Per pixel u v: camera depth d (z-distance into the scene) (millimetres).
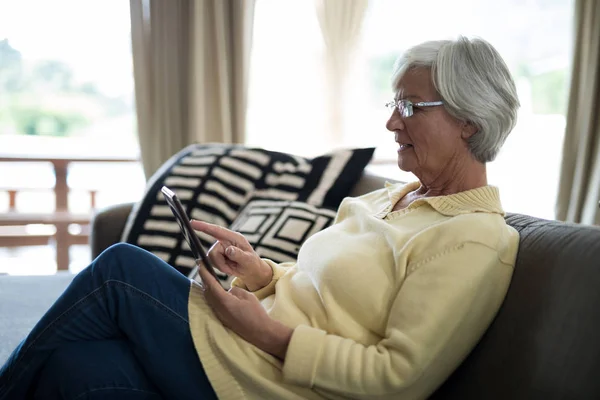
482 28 3568
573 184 3279
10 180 3715
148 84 2965
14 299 1801
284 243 1736
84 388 1053
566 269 1006
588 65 3152
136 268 1146
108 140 3811
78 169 3805
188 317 1139
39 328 1145
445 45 1161
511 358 1020
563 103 3543
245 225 1856
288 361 1042
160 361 1104
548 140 3803
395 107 1250
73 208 3914
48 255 3783
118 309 1131
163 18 2910
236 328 1099
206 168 2092
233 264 1339
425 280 1055
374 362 1019
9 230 3512
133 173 3875
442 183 1230
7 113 3650
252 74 3238
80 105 3723
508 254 1111
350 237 1279
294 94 3289
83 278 1153
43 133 3740
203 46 2951
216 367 1102
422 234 1116
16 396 1152
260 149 2129
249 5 2961
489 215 1126
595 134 3199
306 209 1812
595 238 1014
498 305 1093
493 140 1165
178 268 1899
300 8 3195
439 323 1013
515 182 3865
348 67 3168
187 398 1105
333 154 2033
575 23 3148
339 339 1061
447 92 1138
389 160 3484
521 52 3648
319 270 1213
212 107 3055
